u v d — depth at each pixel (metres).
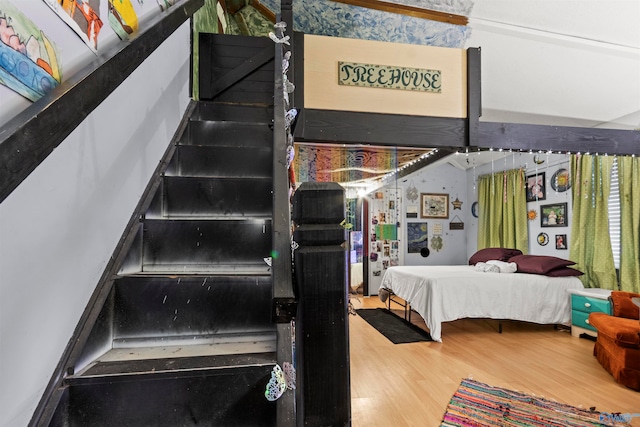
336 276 0.48
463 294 3.59
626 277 3.59
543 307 3.65
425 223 6.51
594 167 3.94
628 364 2.34
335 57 2.15
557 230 4.50
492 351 3.12
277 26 1.63
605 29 2.69
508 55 3.04
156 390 0.85
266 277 1.13
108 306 1.02
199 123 2.05
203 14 2.64
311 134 2.11
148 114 1.48
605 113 3.72
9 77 0.66
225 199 1.57
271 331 1.13
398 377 2.52
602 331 2.64
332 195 0.51
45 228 0.78
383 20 2.94
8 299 0.67
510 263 4.05
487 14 2.75
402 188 6.45
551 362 2.83
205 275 1.13
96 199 1.03
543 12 2.65
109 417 0.83
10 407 0.67
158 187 1.48
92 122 1.01
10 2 0.67
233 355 0.97
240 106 2.42
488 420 1.92
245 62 2.52
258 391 0.88
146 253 1.29
